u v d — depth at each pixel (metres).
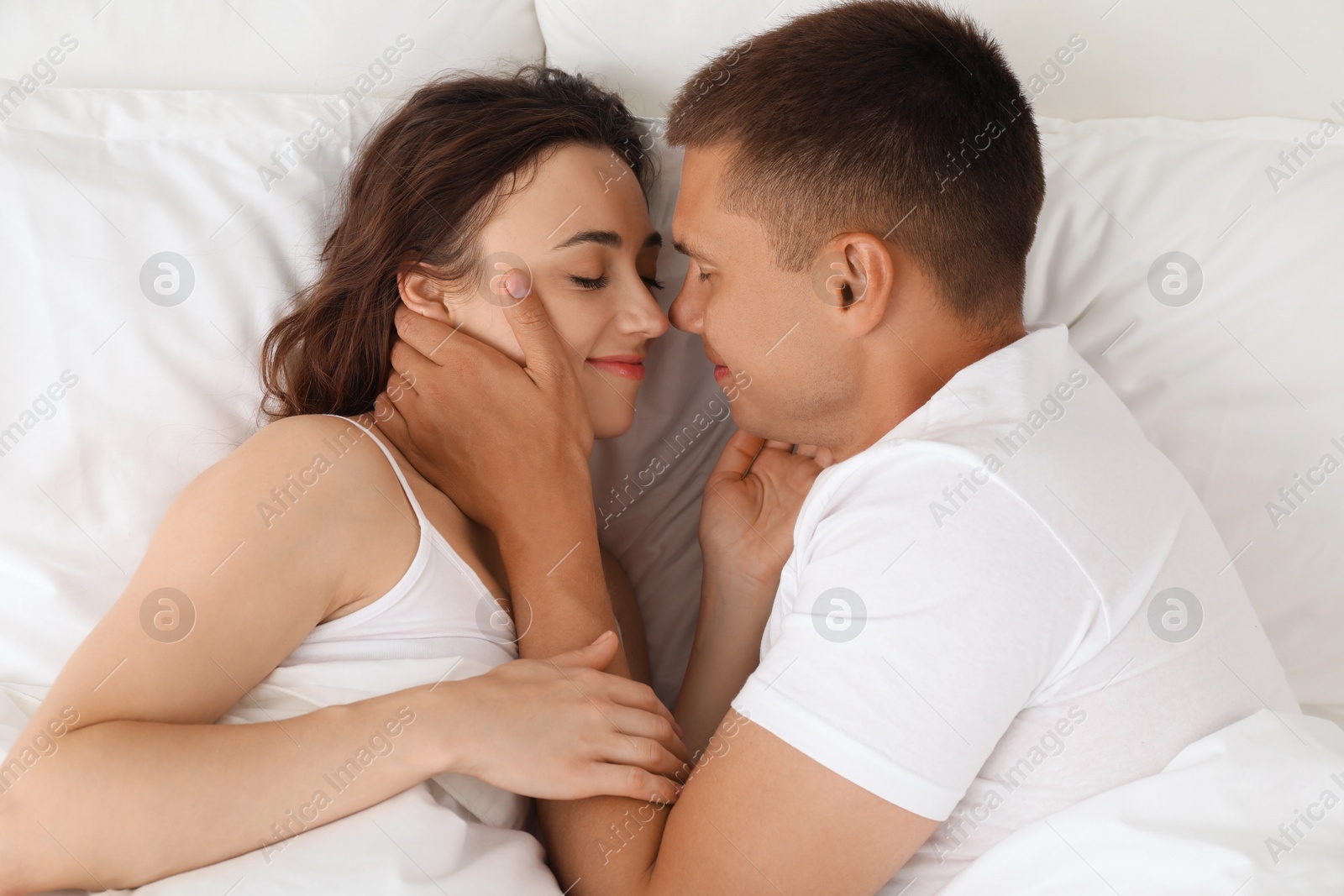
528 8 1.30
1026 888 0.74
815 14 0.93
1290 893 0.69
